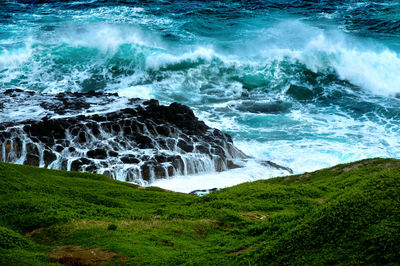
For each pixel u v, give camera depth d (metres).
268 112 53.34
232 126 49.12
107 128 41.47
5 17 78.56
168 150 40.31
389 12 80.12
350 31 72.88
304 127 48.81
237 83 61.25
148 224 20.27
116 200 25.23
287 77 61.91
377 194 14.32
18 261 15.12
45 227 19.41
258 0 87.94
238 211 22.50
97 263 15.38
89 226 19.41
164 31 73.50
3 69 62.16
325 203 16.17
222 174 39.06
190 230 19.22
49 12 81.94
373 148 43.25
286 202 23.78
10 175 26.22
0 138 37.97
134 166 36.88
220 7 84.56
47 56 65.38
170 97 57.06
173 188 35.56
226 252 15.79
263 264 13.41
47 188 25.59
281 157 42.34
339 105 55.16
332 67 63.69
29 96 50.22
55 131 40.25
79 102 48.38
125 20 77.62
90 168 36.28
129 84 60.53
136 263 15.12
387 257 11.56
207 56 65.19
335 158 41.69
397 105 54.16
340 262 12.09
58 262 15.65
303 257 12.85
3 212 20.73
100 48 67.06
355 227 13.08
